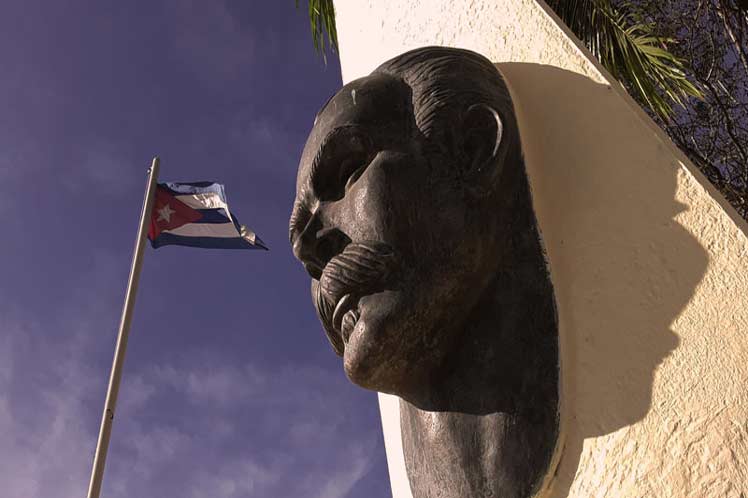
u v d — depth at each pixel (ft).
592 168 5.68
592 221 5.51
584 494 4.82
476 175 5.55
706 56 19.93
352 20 8.88
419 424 5.80
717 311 4.88
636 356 4.99
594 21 16.22
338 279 5.40
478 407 5.32
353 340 5.36
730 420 4.55
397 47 7.86
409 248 5.40
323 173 5.89
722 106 18.83
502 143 5.59
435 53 6.18
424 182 5.54
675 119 19.04
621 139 5.65
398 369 5.47
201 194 31.12
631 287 5.20
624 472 4.73
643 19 19.83
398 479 7.45
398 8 8.02
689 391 4.74
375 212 5.48
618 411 4.91
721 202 5.20
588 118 5.86
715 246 5.06
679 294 5.04
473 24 7.04
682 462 4.58
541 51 6.36
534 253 5.52
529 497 4.97
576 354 5.18
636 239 5.32
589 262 5.40
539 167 5.92
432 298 5.33
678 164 5.39
